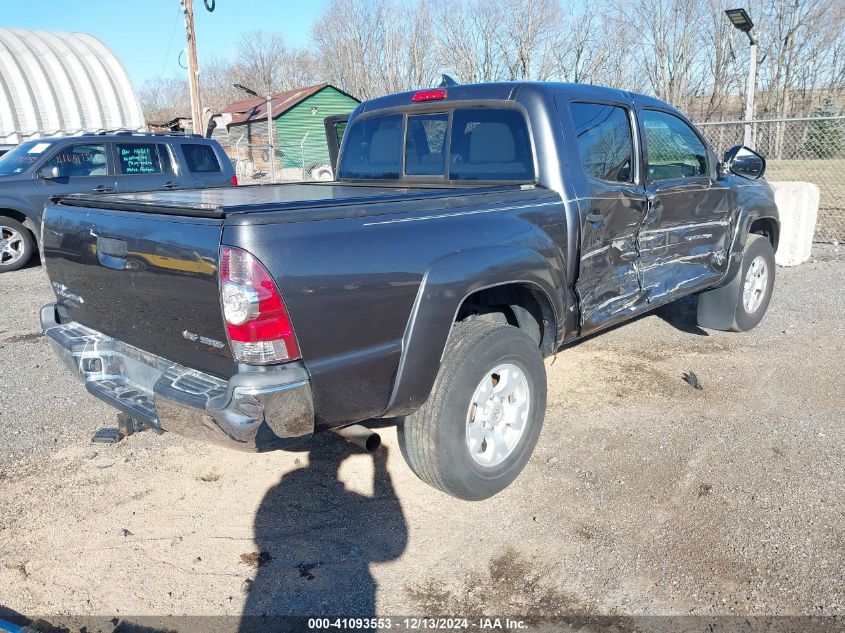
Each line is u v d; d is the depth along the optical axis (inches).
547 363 208.5
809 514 127.6
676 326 245.8
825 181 709.9
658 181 175.6
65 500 138.2
